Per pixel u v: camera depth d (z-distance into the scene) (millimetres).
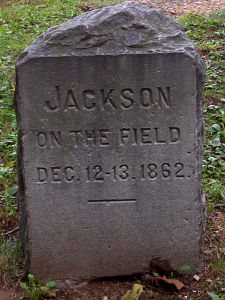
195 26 3602
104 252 1405
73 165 1335
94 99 1287
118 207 1368
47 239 1391
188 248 1401
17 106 1350
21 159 1392
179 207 1367
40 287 1362
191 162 1330
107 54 1252
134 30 1286
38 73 1268
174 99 1284
